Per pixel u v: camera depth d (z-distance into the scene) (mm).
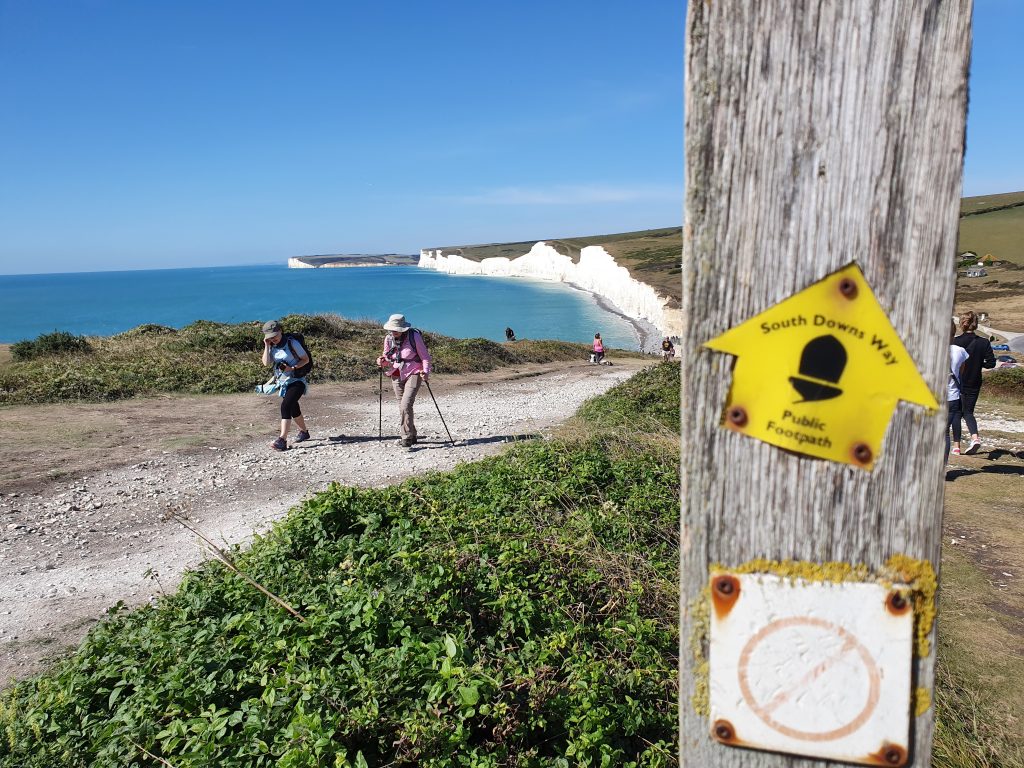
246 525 6496
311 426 11008
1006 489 7418
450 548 4293
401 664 2971
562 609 3852
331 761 2516
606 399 11789
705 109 1130
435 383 17047
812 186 1105
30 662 4086
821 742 1201
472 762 2615
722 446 1188
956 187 1073
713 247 1154
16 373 12828
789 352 1143
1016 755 3230
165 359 15273
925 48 1054
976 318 8758
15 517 6535
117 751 2779
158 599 4367
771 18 1087
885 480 1139
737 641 1218
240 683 3037
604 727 2896
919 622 1162
